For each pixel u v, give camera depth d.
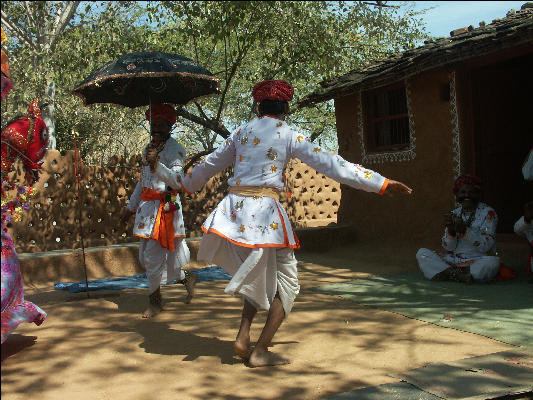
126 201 8.73
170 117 4.88
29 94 9.43
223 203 3.61
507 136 8.45
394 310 4.76
